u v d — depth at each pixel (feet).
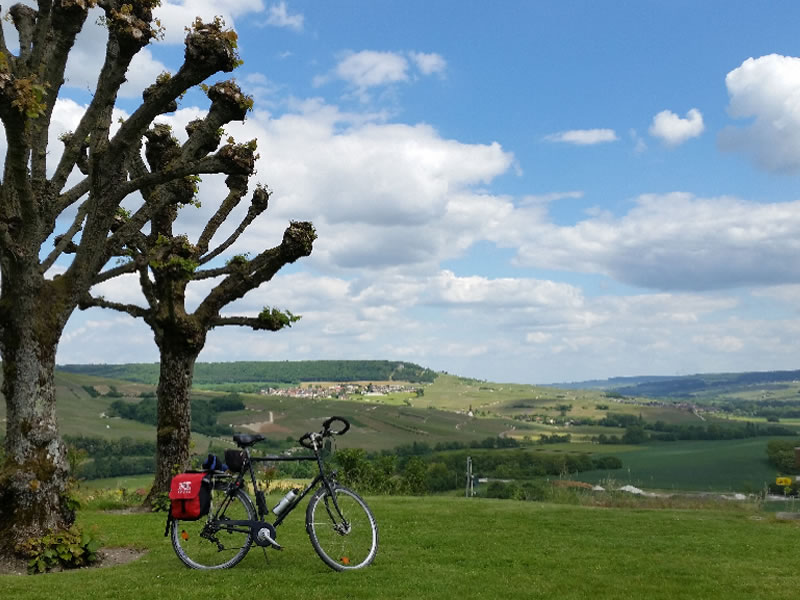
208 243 59.57
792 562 28.58
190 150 37.52
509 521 41.09
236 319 56.34
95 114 35.42
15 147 29.68
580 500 63.57
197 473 25.57
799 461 54.34
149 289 56.59
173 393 54.03
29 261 32.35
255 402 608.19
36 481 31.45
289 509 25.22
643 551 30.94
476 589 22.07
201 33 33.22
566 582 23.71
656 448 455.22
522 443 529.45
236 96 37.37
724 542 34.14
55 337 33.37
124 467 319.47
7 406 32.60
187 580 22.81
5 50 34.14
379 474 97.09
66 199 35.42
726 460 353.92
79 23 33.06
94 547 30.14
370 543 25.79
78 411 462.19
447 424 630.33
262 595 20.49
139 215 39.73
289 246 54.44
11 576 25.84
